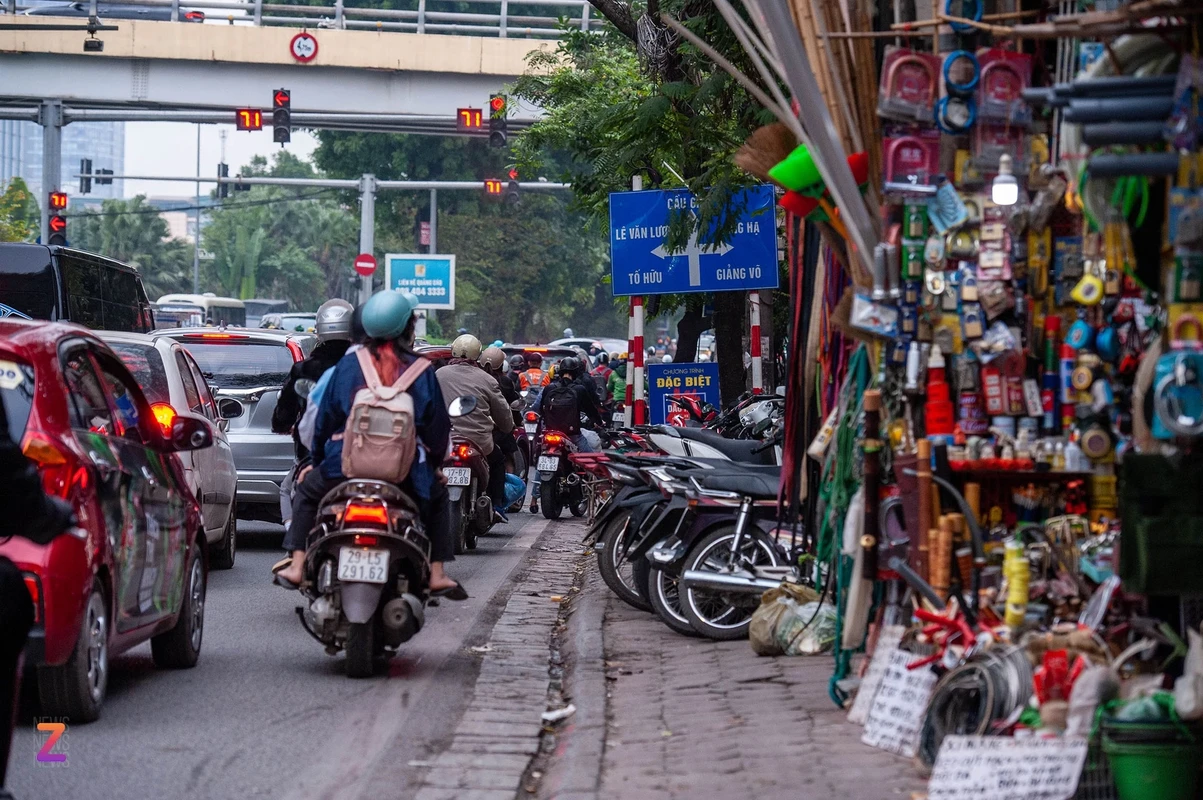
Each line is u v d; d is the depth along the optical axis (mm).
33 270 21031
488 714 7777
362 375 8438
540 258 72875
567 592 12719
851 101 6828
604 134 20859
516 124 42969
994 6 6711
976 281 6570
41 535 4711
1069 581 6234
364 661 8453
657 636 9984
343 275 135125
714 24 12828
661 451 11562
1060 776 5273
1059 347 6621
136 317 27203
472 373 15328
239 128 39125
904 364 6680
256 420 15492
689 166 15812
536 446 21031
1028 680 5660
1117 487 6566
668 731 7066
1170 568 5344
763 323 18562
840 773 6055
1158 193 5738
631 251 15664
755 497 9781
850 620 6852
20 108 43875
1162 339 5711
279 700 7949
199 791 6055
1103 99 5289
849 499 7145
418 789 6219
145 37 45719
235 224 137125
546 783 6395
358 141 66875
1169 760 5207
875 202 6875
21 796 5898
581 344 41469
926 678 6367
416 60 46344
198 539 9180
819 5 6711
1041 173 6570
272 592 12219
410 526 8320
